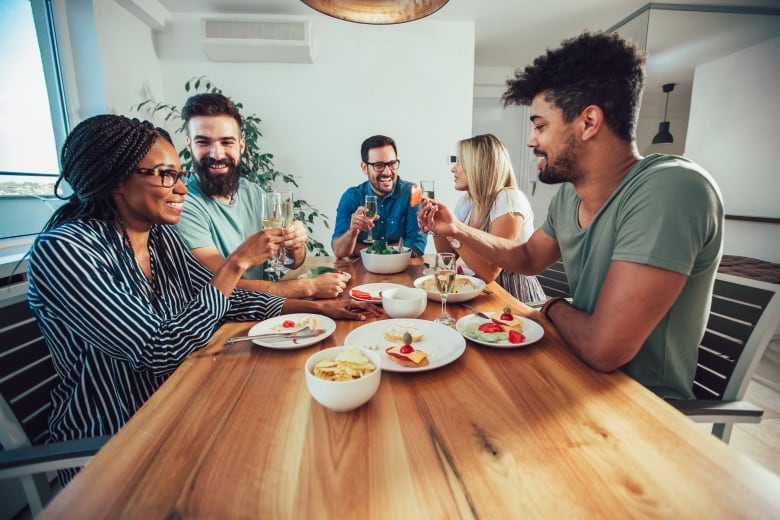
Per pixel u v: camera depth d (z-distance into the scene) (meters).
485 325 0.86
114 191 0.82
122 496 0.42
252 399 0.62
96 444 0.65
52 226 0.88
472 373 0.70
